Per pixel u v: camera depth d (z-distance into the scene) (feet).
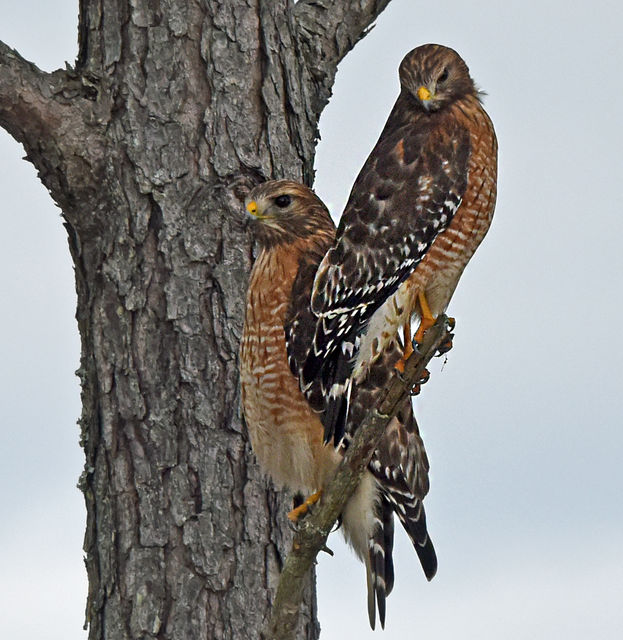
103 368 39.91
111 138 40.19
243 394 39.68
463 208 38.73
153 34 40.55
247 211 39.52
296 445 39.47
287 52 41.57
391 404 33.58
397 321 38.27
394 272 38.14
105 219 40.16
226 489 39.50
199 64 40.63
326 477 39.75
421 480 40.40
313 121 42.45
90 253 40.34
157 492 39.42
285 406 39.32
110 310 40.01
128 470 39.55
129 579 39.24
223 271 39.88
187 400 39.63
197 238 39.93
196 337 39.70
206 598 39.14
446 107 39.19
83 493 40.29
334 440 37.99
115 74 40.47
